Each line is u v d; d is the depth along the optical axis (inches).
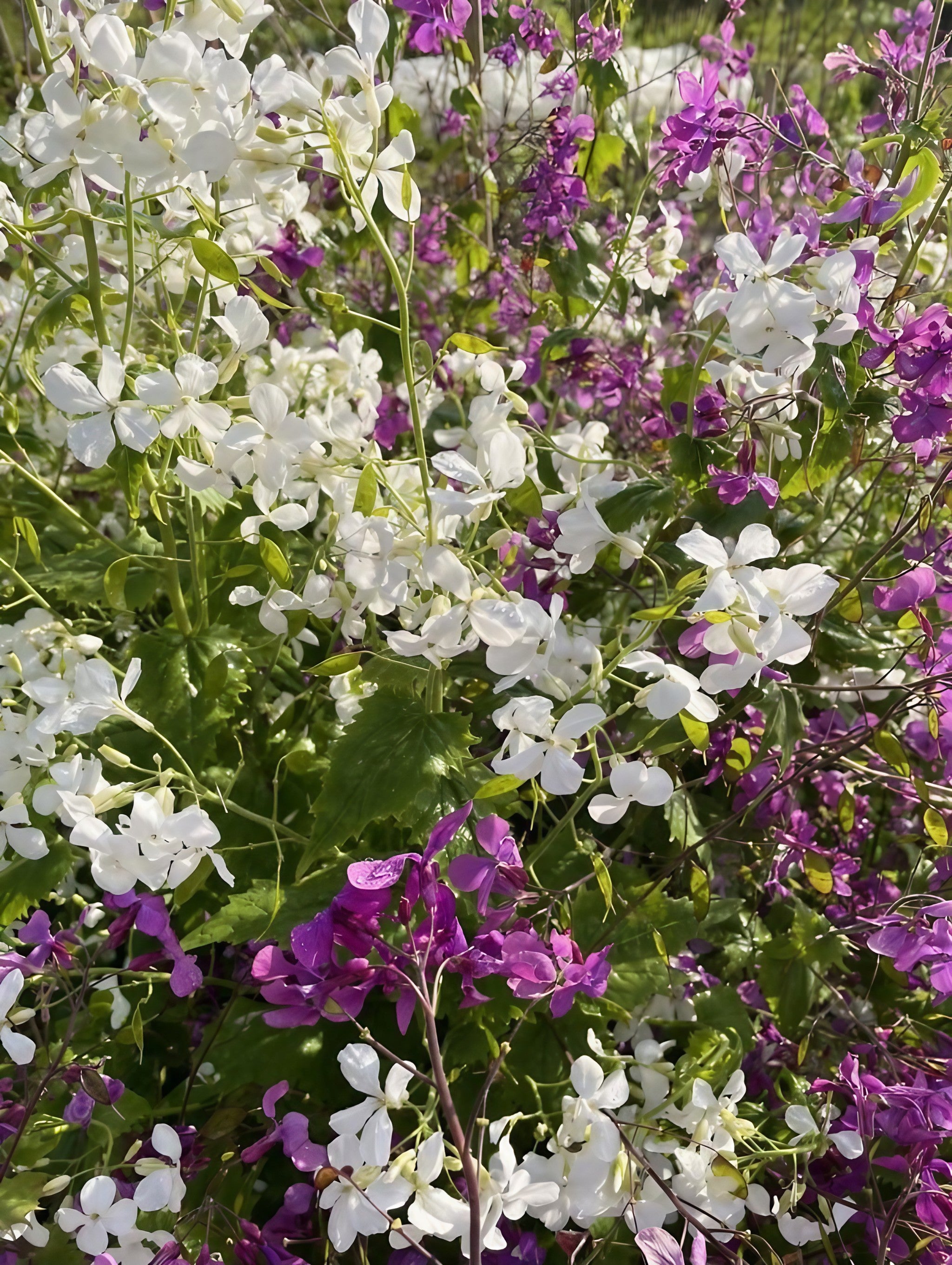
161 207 16.1
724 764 15.3
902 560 16.3
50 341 17.2
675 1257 11.3
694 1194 12.4
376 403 16.8
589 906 15.0
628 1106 13.3
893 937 12.2
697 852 15.4
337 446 12.8
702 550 10.8
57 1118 12.7
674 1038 15.1
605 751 15.7
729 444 14.8
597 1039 12.9
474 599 11.5
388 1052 9.9
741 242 11.5
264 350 20.6
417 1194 10.5
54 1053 13.1
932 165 13.2
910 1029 15.2
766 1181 14.2
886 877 17.4
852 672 17.5
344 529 12.3
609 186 27.6
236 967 15.3
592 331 20.7
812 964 14.9
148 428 11.7
